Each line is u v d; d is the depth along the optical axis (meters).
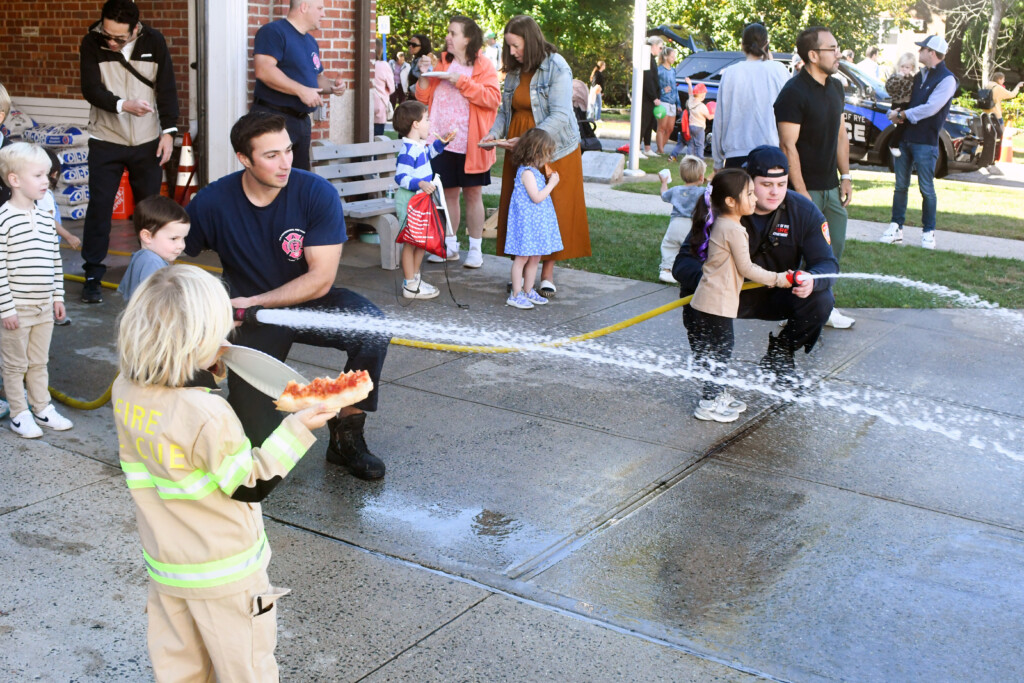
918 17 28.88
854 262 8.83
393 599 3.35
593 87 23.77
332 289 4.30
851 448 4.80
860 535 3.91
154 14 9.41
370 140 9.31
